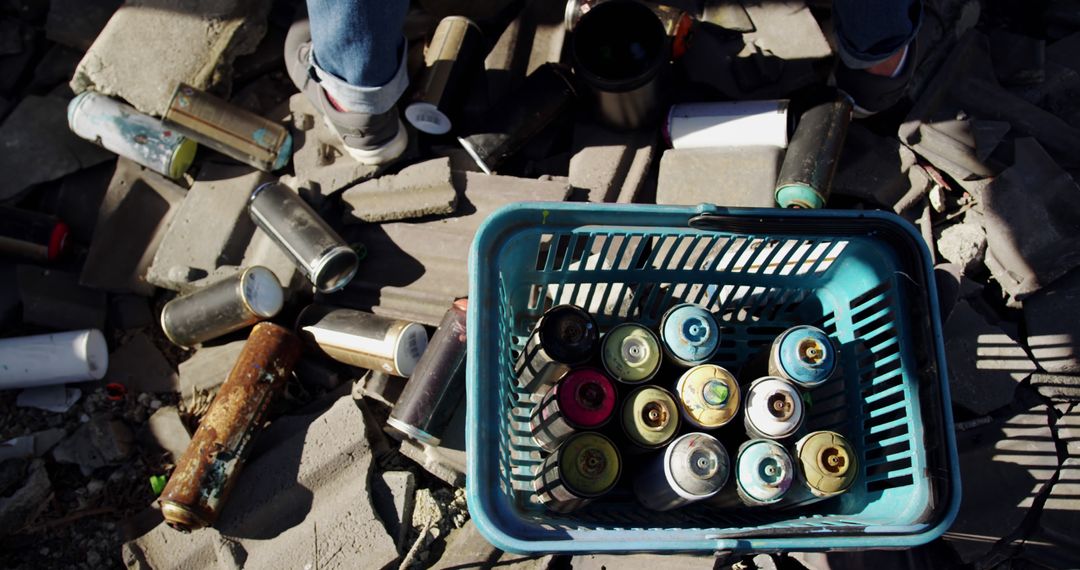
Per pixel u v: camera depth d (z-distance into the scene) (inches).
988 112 52.1
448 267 50.3
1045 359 47.6
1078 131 51.3
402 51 45.7
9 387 50.0
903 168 51.0
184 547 45.6
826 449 37.7
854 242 39.7
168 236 52.0
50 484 48.1
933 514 35.6
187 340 50.3
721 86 52.7
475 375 35.5
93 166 54.8
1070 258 48.3
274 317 50.7
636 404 37.7
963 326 48.0
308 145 53.5
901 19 43.4
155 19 53.1
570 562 45.4
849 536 34.9
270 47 55.8
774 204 49.1
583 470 36.6
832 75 50.8
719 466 36.2
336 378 50.1
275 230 49.8
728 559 44.3
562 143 54.4
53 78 56.6
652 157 51.8
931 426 36.6
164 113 51.3
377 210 51.5
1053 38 56.2
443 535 46.0
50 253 52.3
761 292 44.5
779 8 52.9
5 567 46.9
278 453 46.9
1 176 53.7
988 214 49.5
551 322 39.1
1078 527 44.6
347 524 45.1
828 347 38.6
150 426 49.5
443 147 53.6
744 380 42.8
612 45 50.6
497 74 53.1
